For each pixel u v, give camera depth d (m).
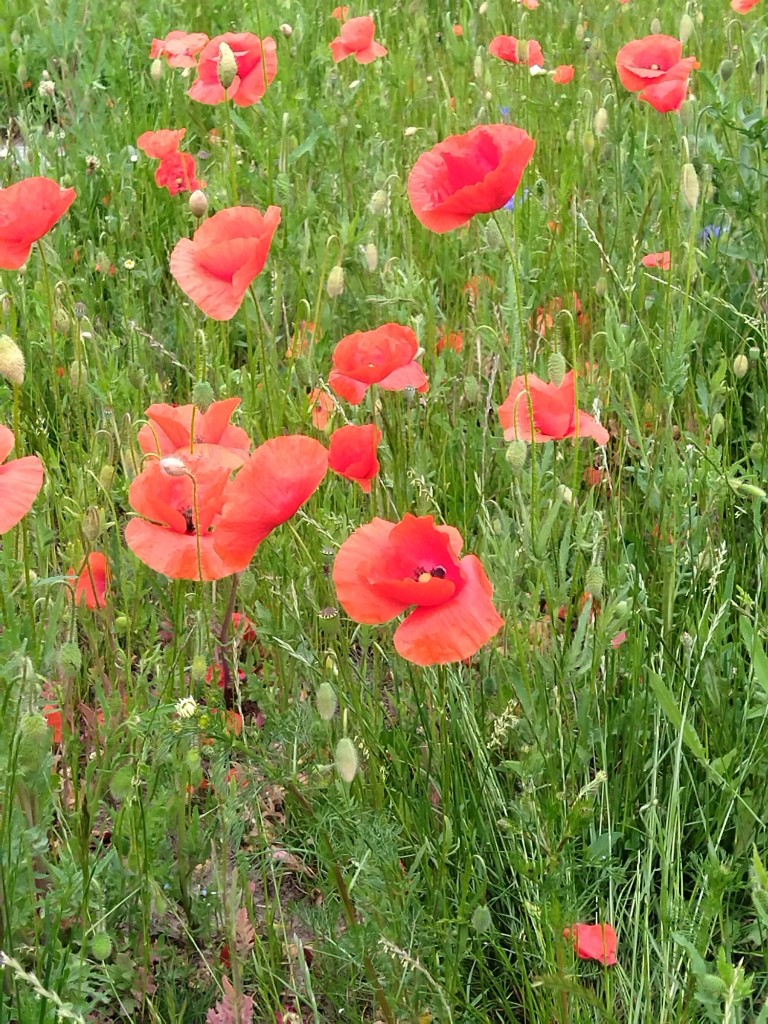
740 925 0.69
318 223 1.20
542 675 0.70
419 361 0.97
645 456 0.83
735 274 1.16
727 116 1.10
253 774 0.64
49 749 0.60
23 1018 0.57
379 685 0.80
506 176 0.65
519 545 0.75
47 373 1.02
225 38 1.04
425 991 0.64
